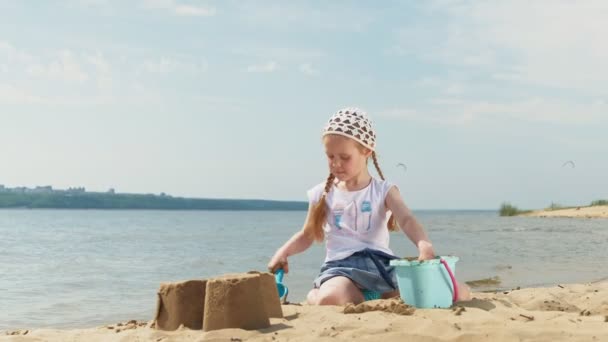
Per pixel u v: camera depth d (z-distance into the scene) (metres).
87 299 6.48
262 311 2.89
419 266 3.21
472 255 11.32
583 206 47.66
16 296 6.69
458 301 3.47
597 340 2.58
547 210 49.19
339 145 3.70
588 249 12.99
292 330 2.78
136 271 9.56
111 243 17.61
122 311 5.70
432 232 23.14
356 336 2.64
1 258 11.95
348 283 3.61
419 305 3.25
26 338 3.06
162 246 16.20
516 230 24.23
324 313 3.14
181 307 3.00
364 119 3.77
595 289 4.89
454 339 2.58
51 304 6.11
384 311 3.13
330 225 3.92
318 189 4.04
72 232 26.53
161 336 2.84
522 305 4.13
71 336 3.12
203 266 10.44
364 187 3.89
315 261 10.41
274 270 3.86
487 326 2.79
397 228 4.01
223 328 2.81
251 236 22.64
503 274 7.91
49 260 11.49
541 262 9.75
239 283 2.84
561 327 2.83
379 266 3.69
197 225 39.25
